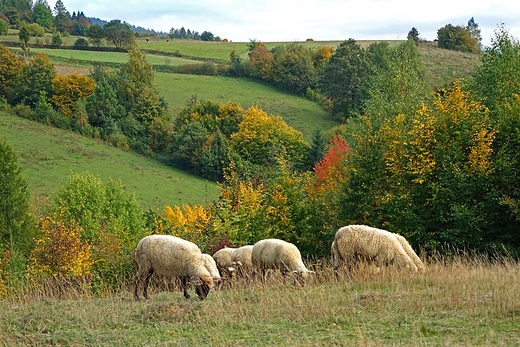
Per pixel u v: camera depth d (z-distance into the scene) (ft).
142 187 211.41
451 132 91.35
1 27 479.41
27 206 123.34
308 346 35.78
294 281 59.06
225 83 365.81
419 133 93.97
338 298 46.93
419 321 40.14
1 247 110.42
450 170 88.48
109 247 87.92
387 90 138.00
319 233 101.65
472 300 43.80
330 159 130.93
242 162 236.43
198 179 235.20
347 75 293.23
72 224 124.06
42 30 509.35
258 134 257.75
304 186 108.27
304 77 352.08
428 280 52.65
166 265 50.34
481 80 112.37
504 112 91.25
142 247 51.08
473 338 36.24
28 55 383.24
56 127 260.62
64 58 390.01
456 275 52.70
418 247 90.17
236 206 108.68
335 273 59.88
